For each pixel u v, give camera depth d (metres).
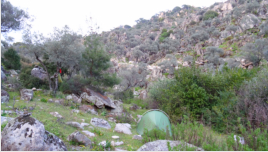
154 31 119.44
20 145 3.26
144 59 78.44
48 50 10.83
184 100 10.02
